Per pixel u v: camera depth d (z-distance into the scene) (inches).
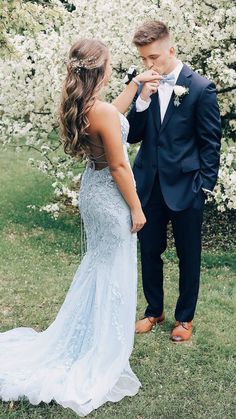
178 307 166.2
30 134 283.9
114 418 127.4
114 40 250.7
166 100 155.5
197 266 161.0
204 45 251.3
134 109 156.6
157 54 149.9
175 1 253.4
